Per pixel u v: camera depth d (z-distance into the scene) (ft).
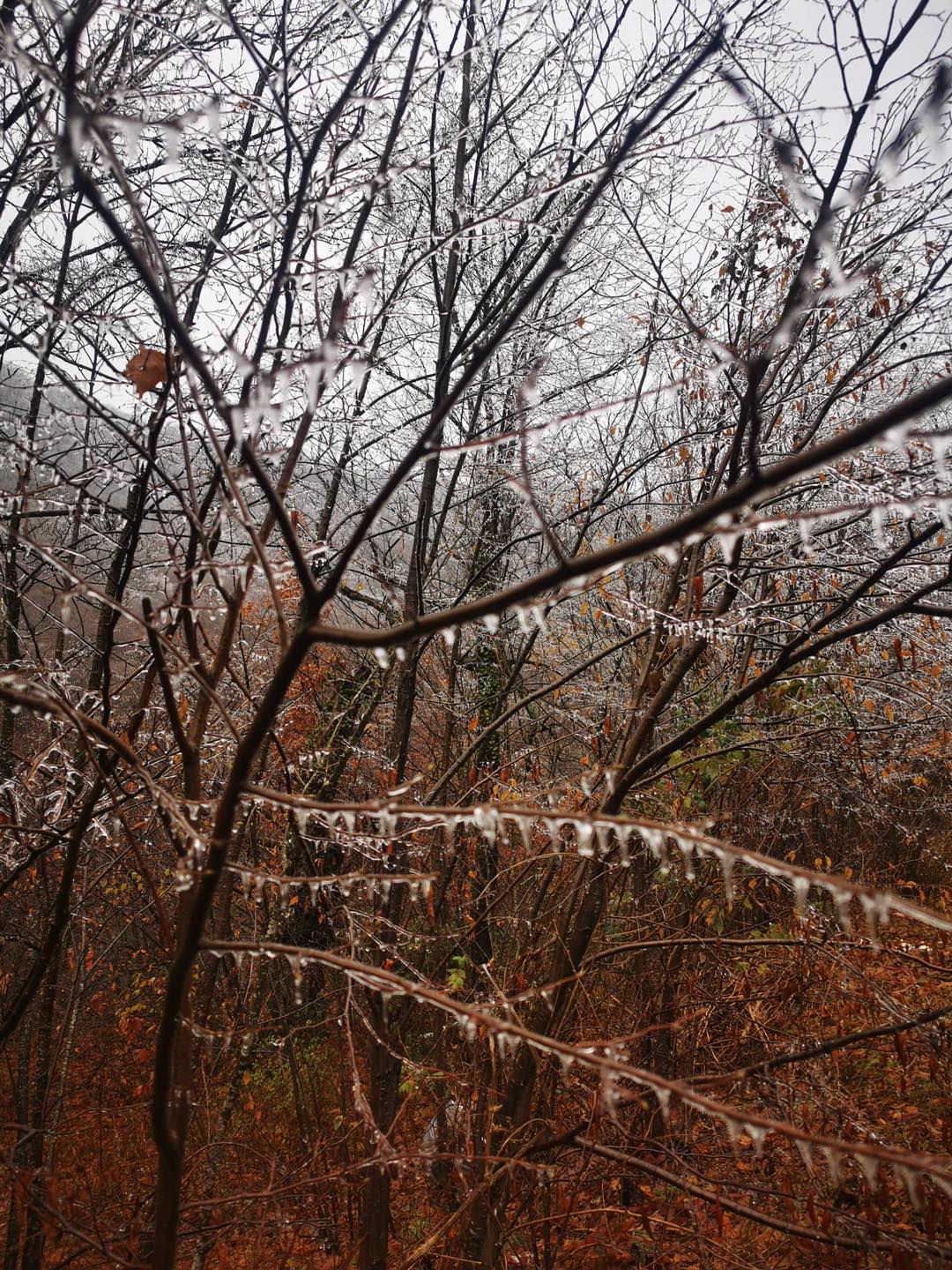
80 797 11.43
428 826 6.88
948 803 25.05
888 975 15.78
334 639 4.84
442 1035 15.75
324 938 21.03
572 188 12.60
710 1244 12.64
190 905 8.00
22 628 14.43
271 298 7.59
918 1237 10.28
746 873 18.25
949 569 9.48
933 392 3.40
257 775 16.72
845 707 16.61
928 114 3.92
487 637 22.89
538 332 18.48
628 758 12.24
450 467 19.85
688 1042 16.03
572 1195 13.19
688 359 15.23
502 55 12.14
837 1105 13.23
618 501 20.39
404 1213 17.24
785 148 6.56
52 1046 17.13
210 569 7.06
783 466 3.67
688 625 11.47
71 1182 14.78
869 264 11.96
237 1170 18.33
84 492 8.40
